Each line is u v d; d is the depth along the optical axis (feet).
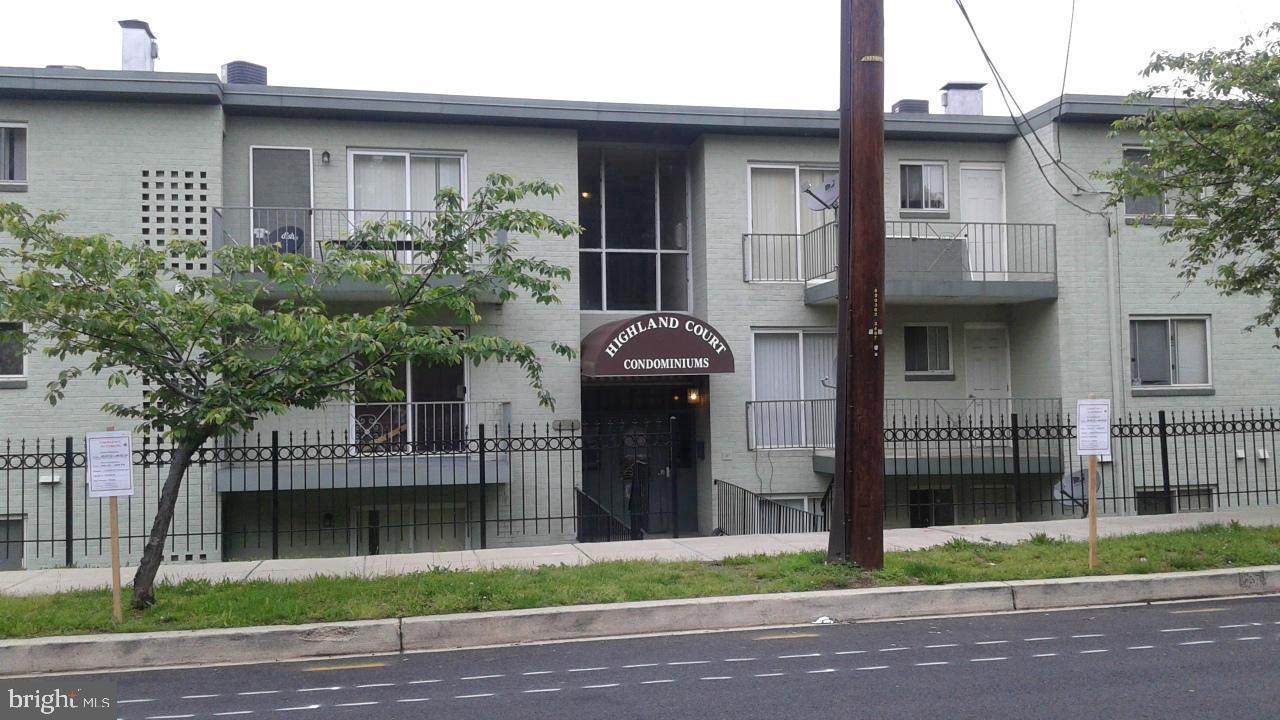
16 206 27.91
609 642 28.09
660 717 20.81
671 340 51.78
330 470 50.24
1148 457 58.49
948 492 59.93
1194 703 21.18
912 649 26.37
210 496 49.57
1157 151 43.60
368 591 31.30
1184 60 42.42
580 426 54.60
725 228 58.03
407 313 31.55
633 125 56.18
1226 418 59.26
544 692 22.94
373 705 22.18
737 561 35.70
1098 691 22.12
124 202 49.83
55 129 49.55
